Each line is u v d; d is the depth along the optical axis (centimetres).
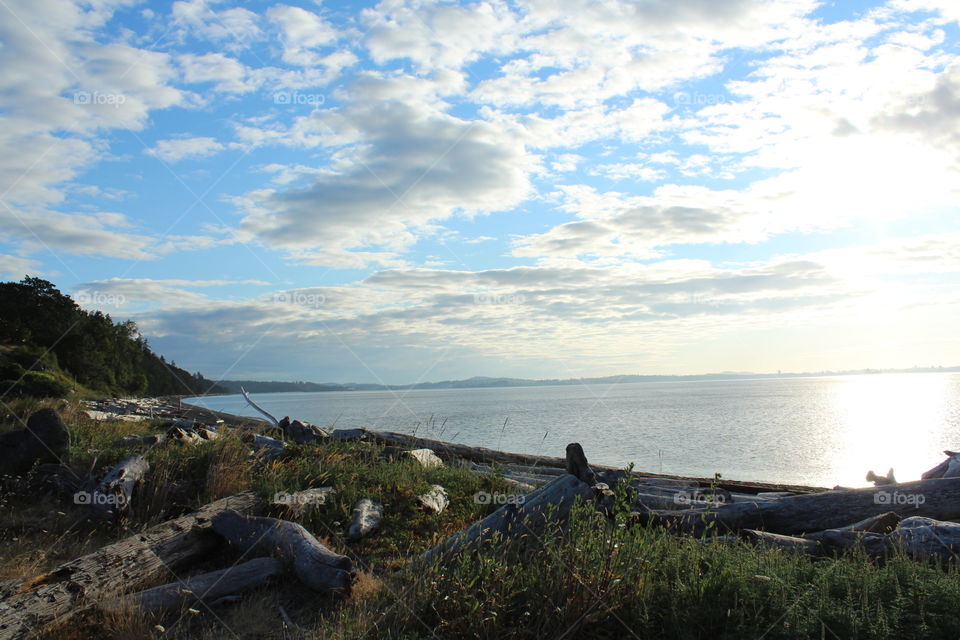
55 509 880
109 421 1552
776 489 1114
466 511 918
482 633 466
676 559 549
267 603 618
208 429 1500
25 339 6366
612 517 687
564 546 549
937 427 3784
